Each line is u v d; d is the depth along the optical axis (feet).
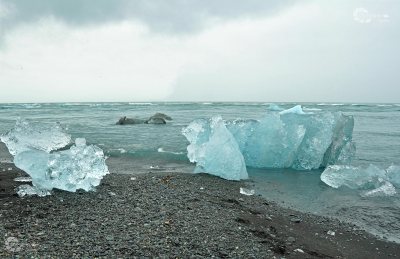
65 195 26.17
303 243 21.08
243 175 39.52
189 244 18.34
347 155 45.32
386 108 243.19
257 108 213.66
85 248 16.69
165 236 19.10
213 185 34.42
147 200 26.11
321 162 47.67
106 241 17.74
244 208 26.99
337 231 24.23
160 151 53.57
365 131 86.53
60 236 18.04
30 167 26.03
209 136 42.50
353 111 195.52
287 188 35.88
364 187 36.58
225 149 38.86
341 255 20.01
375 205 30.86
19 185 28.40
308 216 27.07
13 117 124.16
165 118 109.60
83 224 20.11
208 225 21.58
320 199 32.22
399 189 36.55
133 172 39.40
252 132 47.19
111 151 52.90
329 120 45.80
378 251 21.30
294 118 46.60
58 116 131.64
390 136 76.59
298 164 46.50
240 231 21.24
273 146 45.93
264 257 17.92
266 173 43.24
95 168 28.66
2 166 38.11
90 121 105.60
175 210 24.02
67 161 26.91
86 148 28.73
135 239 18.30
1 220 20.06
